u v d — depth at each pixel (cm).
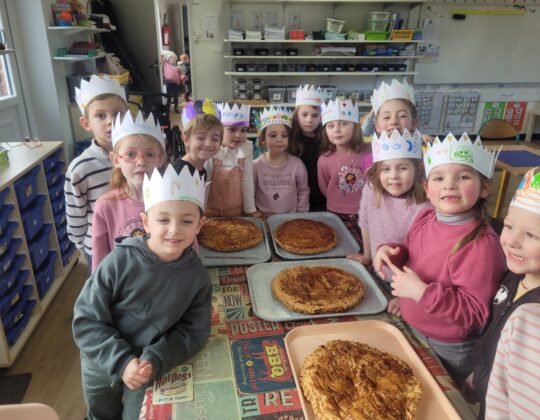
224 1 460
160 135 135
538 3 559
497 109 615
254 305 115
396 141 124
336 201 197
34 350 213
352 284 122
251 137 371
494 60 586
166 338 96
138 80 625
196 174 96
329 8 482
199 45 473
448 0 545
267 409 82
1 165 215
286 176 198
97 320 98
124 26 643
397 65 500
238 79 492
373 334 104
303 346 100
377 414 78
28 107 368
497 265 96
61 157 268
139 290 98
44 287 242
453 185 97
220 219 169
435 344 106
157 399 84
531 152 333
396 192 128
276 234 155
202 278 103
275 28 461
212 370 92
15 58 348
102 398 115
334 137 193
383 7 499
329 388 84
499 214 335
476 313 94
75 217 166
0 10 329
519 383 68
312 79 510
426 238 111
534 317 67
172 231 92
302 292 118
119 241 105
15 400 183
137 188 133
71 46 414
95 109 160
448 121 616
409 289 100
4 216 198
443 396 84
